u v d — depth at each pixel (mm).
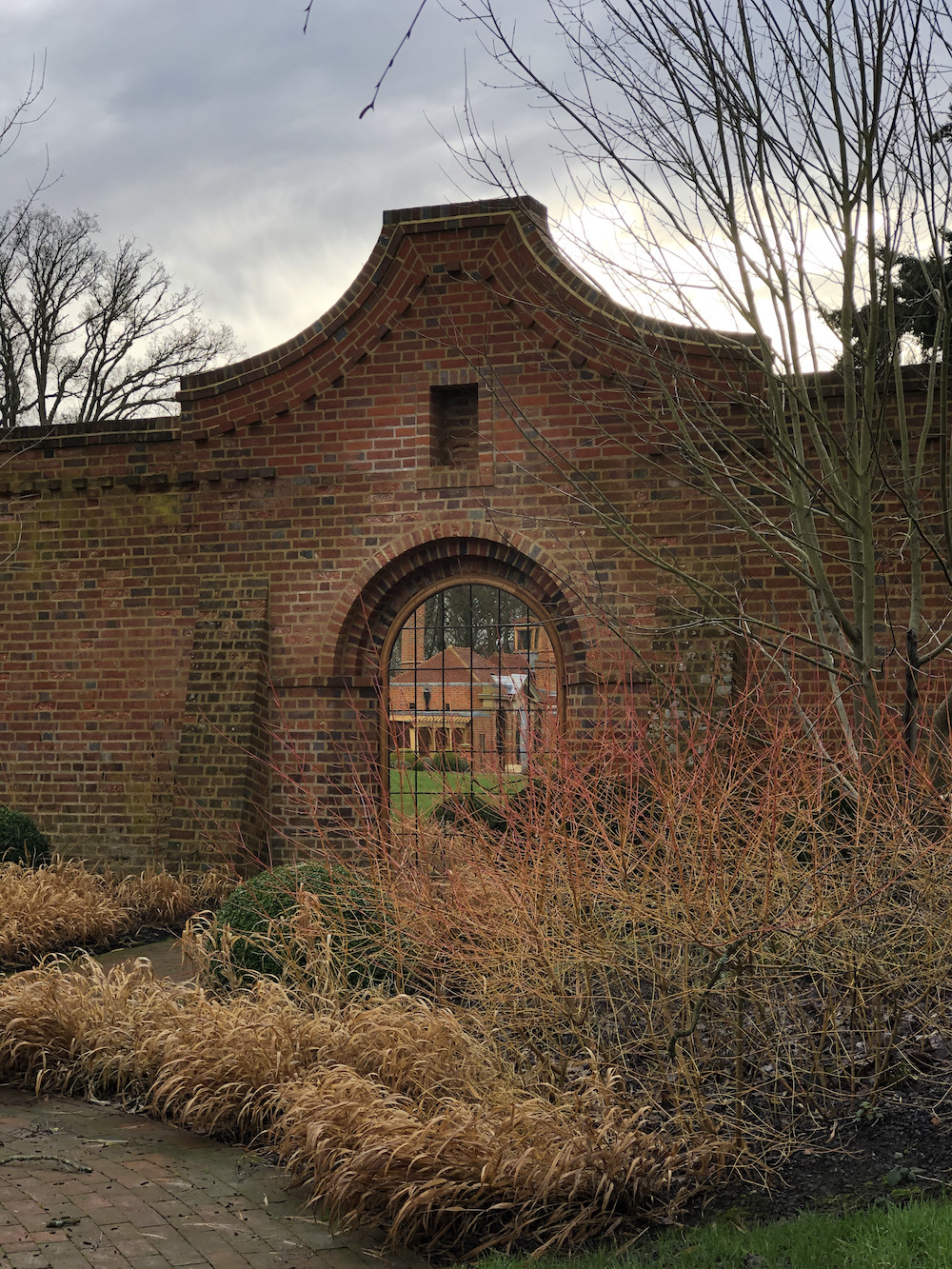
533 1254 4656
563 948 5762
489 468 12148
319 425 12680
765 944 5684
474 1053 5934
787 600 11211
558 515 11930
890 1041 5992
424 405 12398
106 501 13336
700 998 5410
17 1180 5250
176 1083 6285
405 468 12414
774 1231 4531
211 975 7668
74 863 12820
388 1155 5016
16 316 29062
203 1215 5016
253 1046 6254
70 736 13320
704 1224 4828
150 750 13055
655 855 5848
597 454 11805
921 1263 4094
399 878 6738
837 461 8047
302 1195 5312
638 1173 5008
